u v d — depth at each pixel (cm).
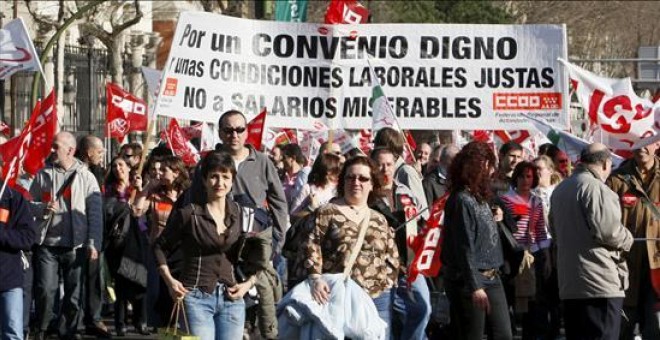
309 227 1336
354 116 2033
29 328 2025
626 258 1714
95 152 2108
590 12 6400
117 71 3484
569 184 1561
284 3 3866
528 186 1928
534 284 1912
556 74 2064
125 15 4528
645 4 6506
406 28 2058
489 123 2073
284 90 2019
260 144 1944
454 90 2073
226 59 1984
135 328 2138
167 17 5828
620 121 1998
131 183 2092
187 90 1959
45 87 1895
